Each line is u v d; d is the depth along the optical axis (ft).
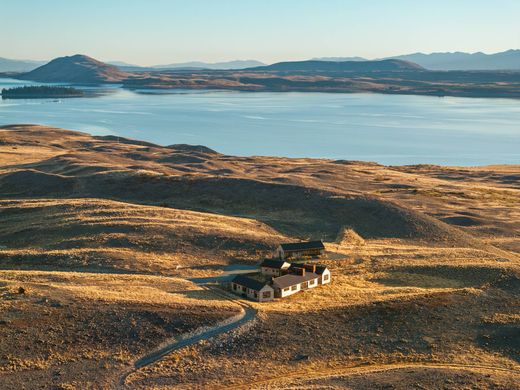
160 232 317.42
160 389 154.92
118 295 209.36
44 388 152.56
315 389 152.87
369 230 357.41
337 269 278.46
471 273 260.21
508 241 350.84
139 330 184.44
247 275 263.29
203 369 166.50
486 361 176.45
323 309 207.82
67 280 231.30
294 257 290.76
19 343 171.12
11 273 237.86
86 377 159.33
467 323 201.67
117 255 281.33
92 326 184.03
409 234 349.41
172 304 203.41
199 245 303.68
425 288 244.01
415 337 191.72
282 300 225.56
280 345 182.39
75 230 324.60
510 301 221.87
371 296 226.79
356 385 156.25
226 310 202.90
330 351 181.16
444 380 158.92
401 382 157.79
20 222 356.59
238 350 178.50
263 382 160.45
